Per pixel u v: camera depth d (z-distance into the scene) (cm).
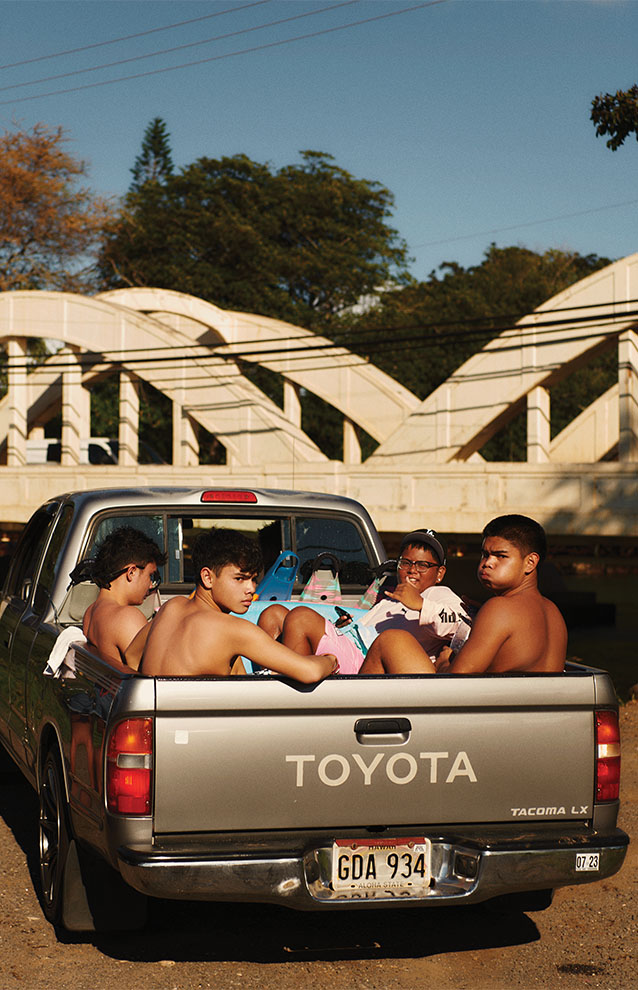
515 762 387
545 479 2358
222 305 5647
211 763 363
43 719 485
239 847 364
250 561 415
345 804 373
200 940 449
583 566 4356
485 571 450
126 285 5834
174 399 3472
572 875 382
